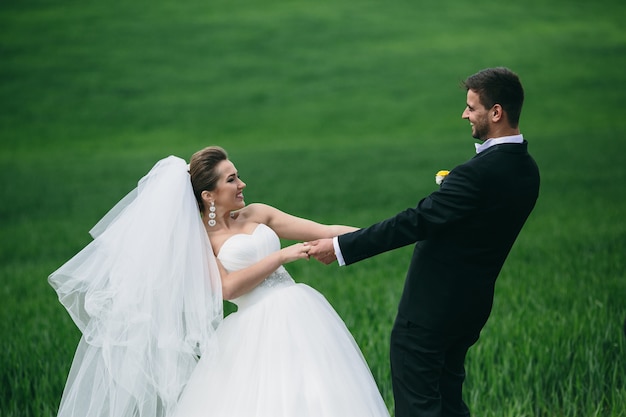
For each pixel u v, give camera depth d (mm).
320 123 29828
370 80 33812
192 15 41219
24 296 9516
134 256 4359
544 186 18547
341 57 36125
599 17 39375
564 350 5984
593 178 19453
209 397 4262
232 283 4430
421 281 4395
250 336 4387
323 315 4582
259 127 29578
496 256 4363
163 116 30578
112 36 38000
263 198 19109
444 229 4309
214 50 36906
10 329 7469
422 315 4352
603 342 6156
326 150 26609
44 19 39594
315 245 4434
